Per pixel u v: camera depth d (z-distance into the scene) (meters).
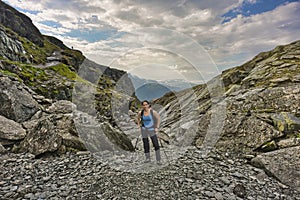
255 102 6.94
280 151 4.72
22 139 6.11
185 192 3.71
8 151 5.64
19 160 5.10
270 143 5.32
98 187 3.93
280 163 4.40
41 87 14.93
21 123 7.20
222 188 3.86
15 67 15.31
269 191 3.77
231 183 4.05
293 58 9.25
